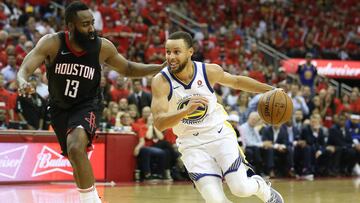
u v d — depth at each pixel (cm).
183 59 870
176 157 2372
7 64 2562
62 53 928
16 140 2002
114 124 2333
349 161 2881
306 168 2666
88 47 937
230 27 4000
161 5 4091
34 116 2153
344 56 4162
